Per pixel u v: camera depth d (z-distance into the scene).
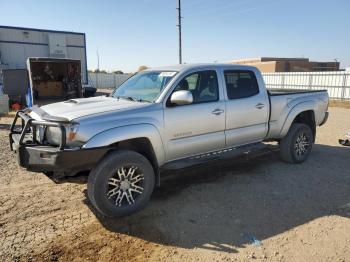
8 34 22.75
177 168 4.55
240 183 5.29
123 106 4.28
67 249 3.40
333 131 9.97
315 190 5.00
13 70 19.38
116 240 3.58
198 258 3.25
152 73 5.18
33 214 4.16
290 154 6.23
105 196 3.88
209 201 4.59
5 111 14.30
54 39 24.30
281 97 6.01
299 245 3.47
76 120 3.79
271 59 51.12
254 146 5.67
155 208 4.36
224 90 5.15
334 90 23.47
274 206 4.43
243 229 3.81
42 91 17.91
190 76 4.79
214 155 5.13
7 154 6.96
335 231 3.76
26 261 3.18
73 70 18.05
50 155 3.66
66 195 4.78
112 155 3.93
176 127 4.51
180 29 26.06
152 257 3.27
